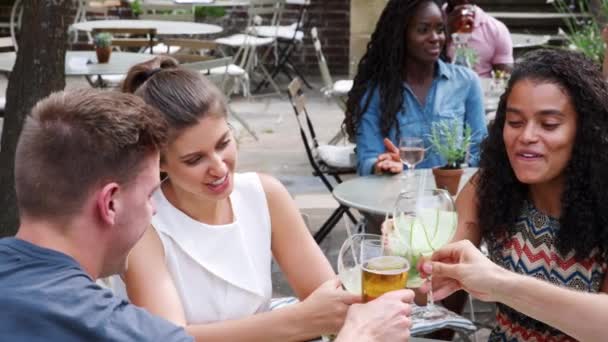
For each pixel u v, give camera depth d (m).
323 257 2.17
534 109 1.94
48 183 1.29
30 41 3.49
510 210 2.10
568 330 1.74
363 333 1.59
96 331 1.27
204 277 2.00
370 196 3.06
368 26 6.16
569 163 1.96
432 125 3.41
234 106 8.17
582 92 1.91
